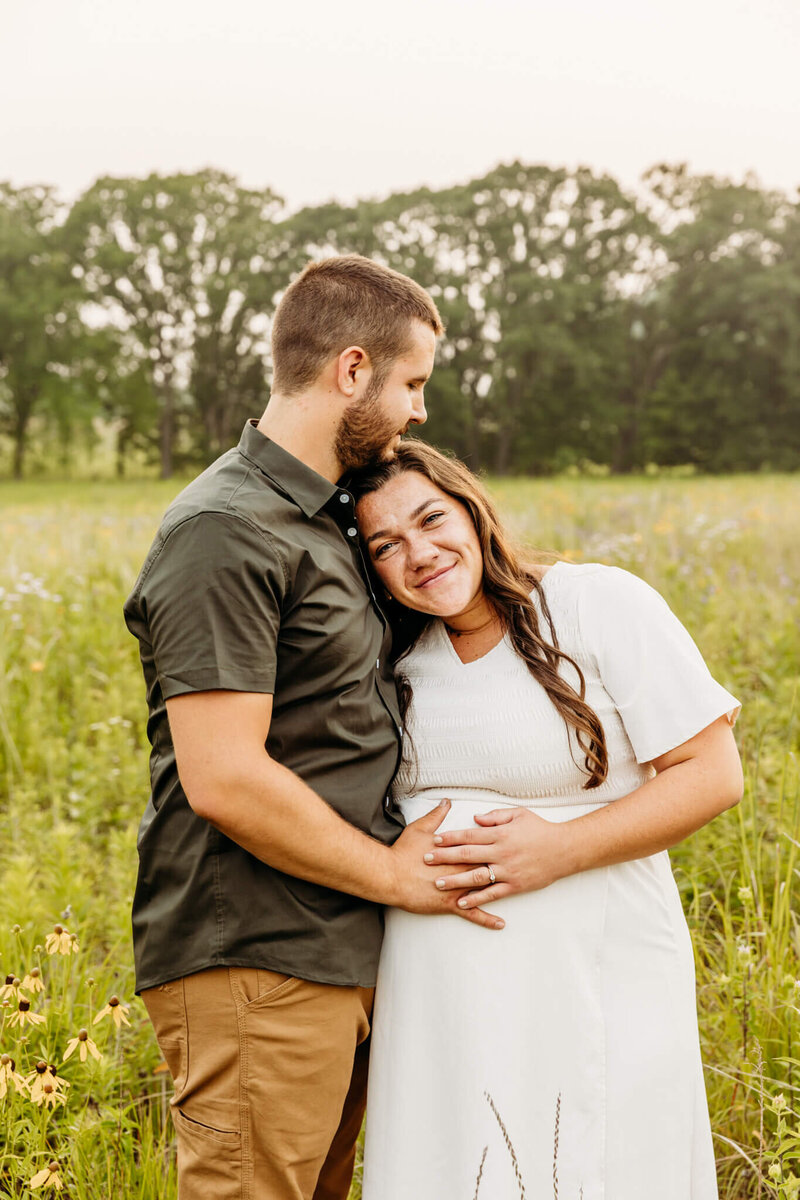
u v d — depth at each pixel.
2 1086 1.89
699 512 10.99
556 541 9.34
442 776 2.03
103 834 4.25
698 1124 1.95
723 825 3.46
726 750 1.90
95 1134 2.25
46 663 5.99
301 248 52.53
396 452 2.02
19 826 3.98
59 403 50.53
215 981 1.78
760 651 5.53
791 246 49.31
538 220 52.38
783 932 2.69
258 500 1.75
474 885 1.87
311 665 1.77
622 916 1.92
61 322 51.00
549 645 1.96
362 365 1.86
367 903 1.90
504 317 50.81
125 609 1.84
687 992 1.97
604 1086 1.85
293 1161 1.81
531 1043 1.86
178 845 1.80
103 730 4.91
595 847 1.85
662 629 1.93
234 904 1.76
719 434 49.66
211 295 52.78
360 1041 2.00
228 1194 1.80
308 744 1.80
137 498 33.06
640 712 1.89
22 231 51.66
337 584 1.81
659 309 53.06
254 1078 1.77
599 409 51.56
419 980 1.91
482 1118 1.84
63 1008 2.53
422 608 1.99
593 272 52.62
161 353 55.34
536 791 1.97
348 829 1.78
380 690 1.94
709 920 3.13
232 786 1.63
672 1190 1.88
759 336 49.62
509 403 52.97
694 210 51.59
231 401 56.41
